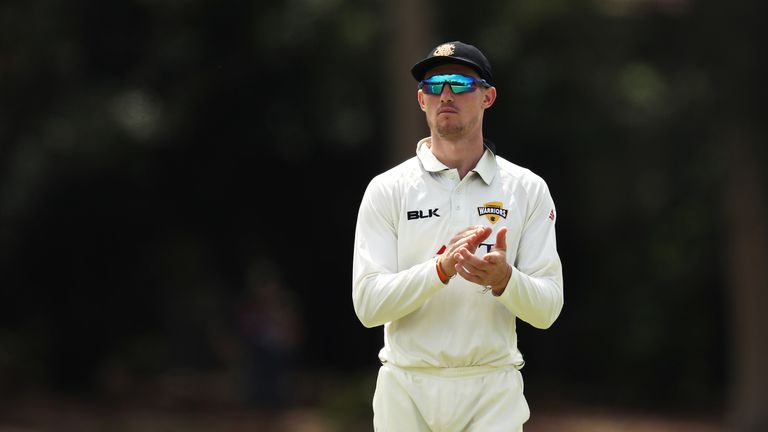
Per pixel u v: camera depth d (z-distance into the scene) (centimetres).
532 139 7244
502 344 1516
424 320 1512
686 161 6919
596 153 7244
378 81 6812
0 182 6406
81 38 6475
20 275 6781
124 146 6469
